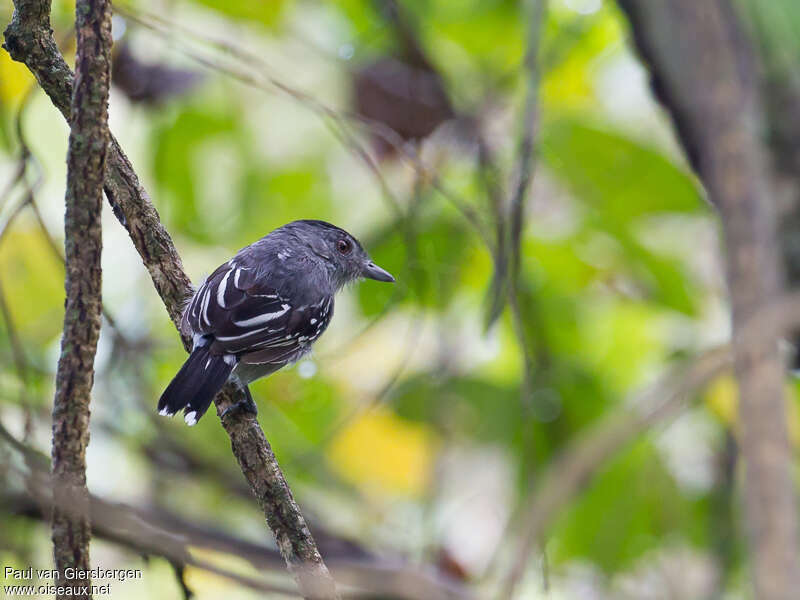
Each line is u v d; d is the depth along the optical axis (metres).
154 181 11.12
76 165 5.71
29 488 6.20
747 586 9.37
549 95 11.57
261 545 9.16
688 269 10.63
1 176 10.80
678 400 4.30
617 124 10.21
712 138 3.89
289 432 10.80
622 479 10.02
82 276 5.80
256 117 11.61
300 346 9.84
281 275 9.54
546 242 10.23
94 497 5.98
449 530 10.98
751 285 3.50
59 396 5.84
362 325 11.30
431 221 10.48
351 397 11.30
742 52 5.77
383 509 11.28
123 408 10.29
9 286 10.85
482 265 10.69
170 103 10.99
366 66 10.94
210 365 7.86
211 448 10.93
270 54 11.48
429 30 11.35
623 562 10.07
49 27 6.70
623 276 10.62
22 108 7.70
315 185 11.70
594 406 10.14
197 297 7.80
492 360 11.18
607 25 11.34
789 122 6.45
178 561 6.71
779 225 6.65
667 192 9.82
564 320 10.52
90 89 5.70
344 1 11.41
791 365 7.43
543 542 6.38
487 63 11.20
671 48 5.72
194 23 11.24
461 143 10.73
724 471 10.21
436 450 10.85
